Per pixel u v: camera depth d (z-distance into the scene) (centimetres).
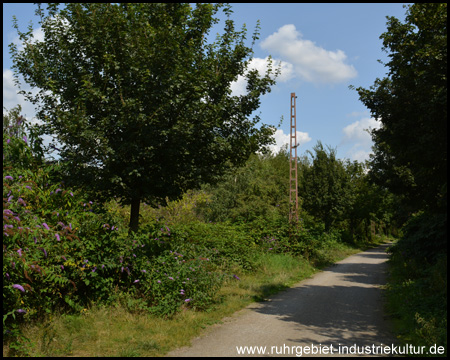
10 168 569
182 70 713
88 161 698
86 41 711
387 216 4981
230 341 582
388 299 950
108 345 521
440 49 735
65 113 653
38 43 744
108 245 650
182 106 742
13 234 484
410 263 1432
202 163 805
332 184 3225
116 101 702
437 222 1227
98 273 639
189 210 1655
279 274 1307
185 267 740
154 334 581
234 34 859
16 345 466
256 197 2409
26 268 488
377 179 1641
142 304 655
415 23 834
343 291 1087
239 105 851
